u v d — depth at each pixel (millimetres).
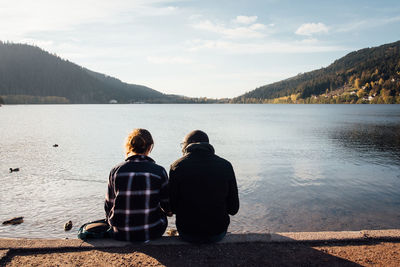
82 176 13562
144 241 3434
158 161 17562
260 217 8266
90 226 3674
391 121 56688
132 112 108312
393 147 23375
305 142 26750
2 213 8578
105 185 11859
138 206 3299
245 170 14812
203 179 3195
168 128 41594
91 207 9094
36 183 12172
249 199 9938
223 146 24062
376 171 14508
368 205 9289
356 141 27516
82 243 3490
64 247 3408
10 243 3502
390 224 7746
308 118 70500
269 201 9711
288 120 62844
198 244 3494
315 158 18391
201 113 102000
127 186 3244
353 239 3727
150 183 3262
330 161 17391
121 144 25234
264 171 14570
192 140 3416
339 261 3232
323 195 10391
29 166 15914
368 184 11938
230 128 42531
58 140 27891
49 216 8320
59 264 3094
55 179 12914
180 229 3457
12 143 25734
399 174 13781
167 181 3381
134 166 3258
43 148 22797
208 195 3229
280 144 25391
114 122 54500
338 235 3814
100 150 21844
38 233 7152
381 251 3457
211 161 3238
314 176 13438
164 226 3572
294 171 14562
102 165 16297
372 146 24031
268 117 76000
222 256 3285
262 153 20453
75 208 9000
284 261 3221
